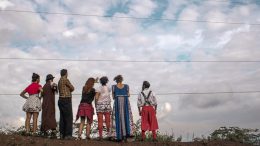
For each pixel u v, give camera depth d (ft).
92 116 43.47
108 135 43.24
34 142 39.11
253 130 48.34
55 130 43.68
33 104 42.34
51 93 42.98
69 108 42.50
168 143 43.45
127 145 41.57
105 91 43.60
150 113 44.50
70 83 42.75
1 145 37.47
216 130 48.34
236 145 45.98
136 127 47.52
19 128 43.68
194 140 46.44
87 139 42.68
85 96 43.34
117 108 43.27
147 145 42.34
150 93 44.86
